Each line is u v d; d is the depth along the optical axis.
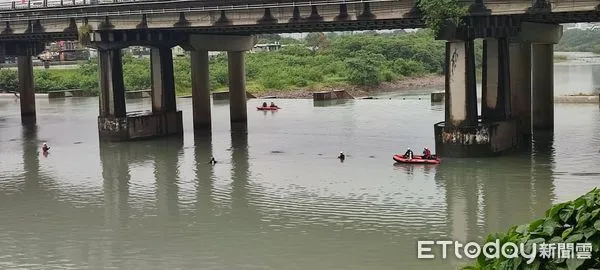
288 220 34.44
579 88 113.94
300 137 63.72
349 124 72.94
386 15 50.84
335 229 32.53
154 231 33.25
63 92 129.12
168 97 67.69
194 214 36.28
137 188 43.12
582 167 45.31
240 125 74.44
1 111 102.56
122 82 64.38
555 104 87.38
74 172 49.19
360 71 140.88
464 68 49.28
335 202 37.78
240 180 44.59
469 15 48.00
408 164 48.03
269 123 76.12
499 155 50.09
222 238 31.73
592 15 50.47
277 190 41.22
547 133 61.25
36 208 38.66
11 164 53.25
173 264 28.27
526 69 57.62
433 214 34.69
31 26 68.69
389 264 27.25
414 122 72.75
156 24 61.31
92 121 83.75
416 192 39.62
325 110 90.50
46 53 180.25
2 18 70.31
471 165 46.88
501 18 50.78
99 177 47.06
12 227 34.75
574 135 59.59
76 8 66.00
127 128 63.59
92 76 147.75
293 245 30.30
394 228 32.38
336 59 156.38
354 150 55.16
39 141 66.06
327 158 51.88
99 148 60.28
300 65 153.38
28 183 45.62
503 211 35.00
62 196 41.47
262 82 136.12
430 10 48.03
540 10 46.06
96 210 37.81
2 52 84.00
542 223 9.53
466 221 33.25
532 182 41.28
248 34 72.69
